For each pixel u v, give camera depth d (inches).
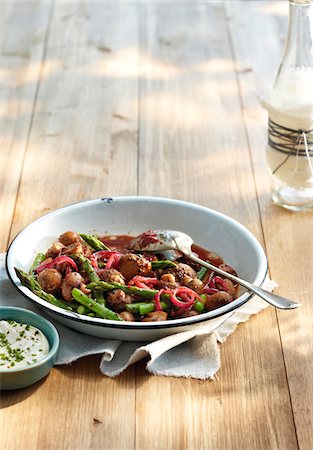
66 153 106.0
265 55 134.3
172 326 67.2
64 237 78.4
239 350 71.7
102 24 144.3
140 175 101.7
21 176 100.5
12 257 75.0
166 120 115.2
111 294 71.0
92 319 67.2
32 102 118.6
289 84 90.0
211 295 72.3
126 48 135.9
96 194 97.3
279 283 81.7
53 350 65.9
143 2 153.9
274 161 93.0
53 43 136.6
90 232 83.1
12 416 63.3
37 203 95.0
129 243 80.7
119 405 64.8
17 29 141.2
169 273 74.7
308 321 75.9
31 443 61.0
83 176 101.0
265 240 89.2
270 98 91.7
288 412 64.7
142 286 72.4
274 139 92.2
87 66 129.6
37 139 109.2
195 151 107.6
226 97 121.7
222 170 103.4
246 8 152.0
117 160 104.8
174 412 64.3
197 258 77.5
